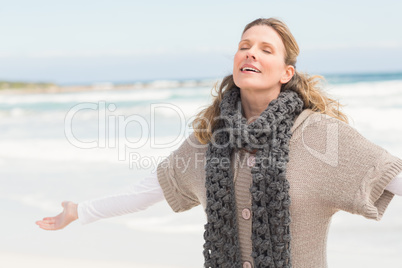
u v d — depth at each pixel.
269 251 2.70
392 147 13.05
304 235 2.74
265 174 2.70
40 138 17.02
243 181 2.81
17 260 6.34
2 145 15.80
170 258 6.34
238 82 2.85
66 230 7.57
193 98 30.06
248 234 2.81
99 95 36.22
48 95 39.47
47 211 8.46
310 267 2.79
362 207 2.60
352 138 2.72
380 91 26.19
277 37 2.88
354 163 2.66
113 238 7.13
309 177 2.70
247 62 2.83
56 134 17.94
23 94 41.44
